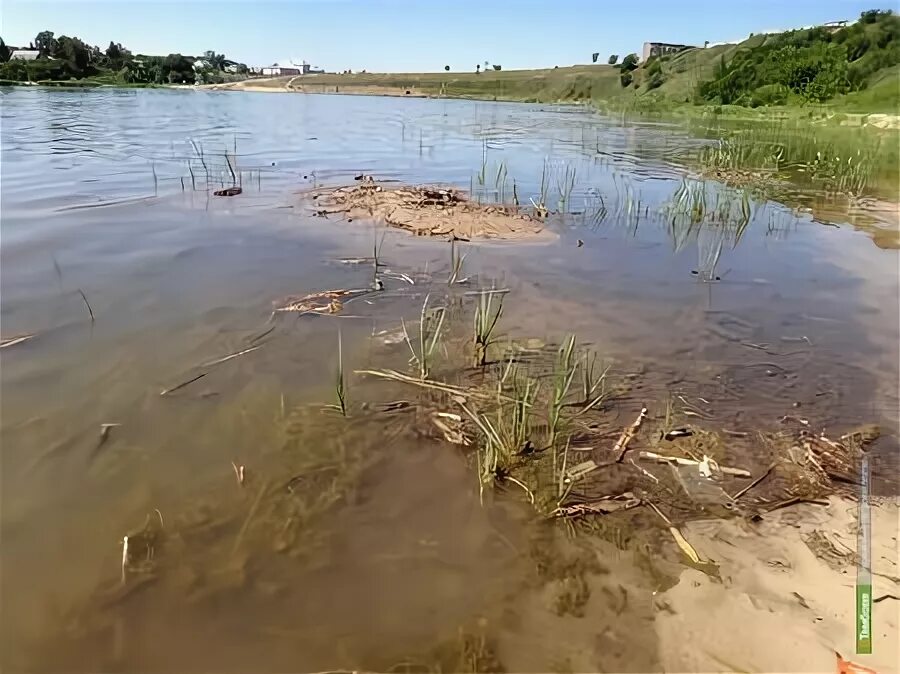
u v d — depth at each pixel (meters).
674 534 4.27
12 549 4.07
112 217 11.41
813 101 38.09
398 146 24.09
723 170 19.08
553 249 10.73
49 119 28.39
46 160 16.88
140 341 6.70
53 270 8.55
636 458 5.06
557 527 4.36
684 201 13.55
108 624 3.61
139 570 3.94
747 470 4.94
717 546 4.18
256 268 9.03
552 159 21.23
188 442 5.13
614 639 3.55
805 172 18.80
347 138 26.52
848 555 4.10
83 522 4.30
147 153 19.12
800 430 5.51
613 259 10.23
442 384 6.04
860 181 16.41
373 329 7.24
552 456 5.06
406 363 6.47
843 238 11.94
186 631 3.59
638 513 4.48
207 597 3.79
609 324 7.64
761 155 20.95
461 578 3.96
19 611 3.67
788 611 3.70
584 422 5.54
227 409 5.58
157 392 5.79
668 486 4.75
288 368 6.31
